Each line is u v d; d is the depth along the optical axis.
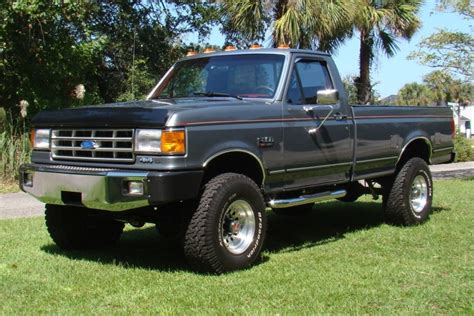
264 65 6.37
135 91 18.25
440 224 7.75
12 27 13.66
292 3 14.41
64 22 14.55
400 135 7.61
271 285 4.98
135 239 7.09
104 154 5.36
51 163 5.77
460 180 14.22
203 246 5.20
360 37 19.53
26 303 4.54
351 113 6.89
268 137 5.79
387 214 7.71
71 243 6.33
